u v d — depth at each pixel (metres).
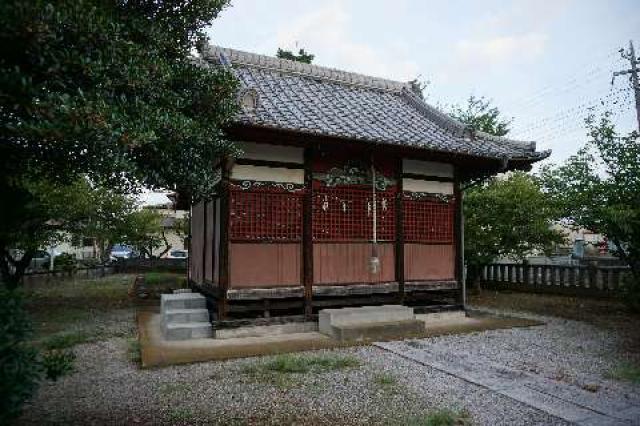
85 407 5.21
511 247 15.12
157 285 17.88
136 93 4.78
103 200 16.05
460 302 11.37
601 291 14.09
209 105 5.92
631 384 6.09
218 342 8.42
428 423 4.71
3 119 3.76
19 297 3.68
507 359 7.34
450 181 11.54
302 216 9.70
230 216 9.02
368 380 6.20
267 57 13.06
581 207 11.67
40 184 11.86
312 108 10.78
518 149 11.52
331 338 8.80
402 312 9.73
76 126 3.57
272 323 9.20
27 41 3.68
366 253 10.32
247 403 5.33
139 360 7.32
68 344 8.42
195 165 5.92
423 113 13.42
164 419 4.85
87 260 29.75
